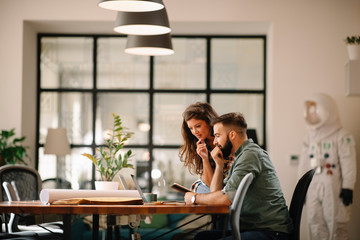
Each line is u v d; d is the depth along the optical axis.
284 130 6.39
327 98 5.79
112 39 7.08
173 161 6.99
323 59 6.43
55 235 3.68
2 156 5.98
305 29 6.45
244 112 6.99
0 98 6.45
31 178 4.47
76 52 7.08
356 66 5.51
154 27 3.75
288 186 6.32
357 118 6.34
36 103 7.03
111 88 7.07
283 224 2.84
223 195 2.69
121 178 3.43
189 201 2.79
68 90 7.04
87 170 6.99
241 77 7.02
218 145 3.11
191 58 7.05
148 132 7.03
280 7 6.45
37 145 7.00
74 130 7.05
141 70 7.07
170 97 7.05
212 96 7.03
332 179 5.64
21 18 6.47
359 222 6.25
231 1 6.44
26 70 6.64
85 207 2.46
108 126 7.05
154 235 5.62
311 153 5.80
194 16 6.44
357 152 6.30
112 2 3.37
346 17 6.43
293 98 6.41
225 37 7.03
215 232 3.08
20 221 3.74
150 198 3.26
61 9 6.46
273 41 6.45
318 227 5.69
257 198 2.86
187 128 3.77
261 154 2.92
